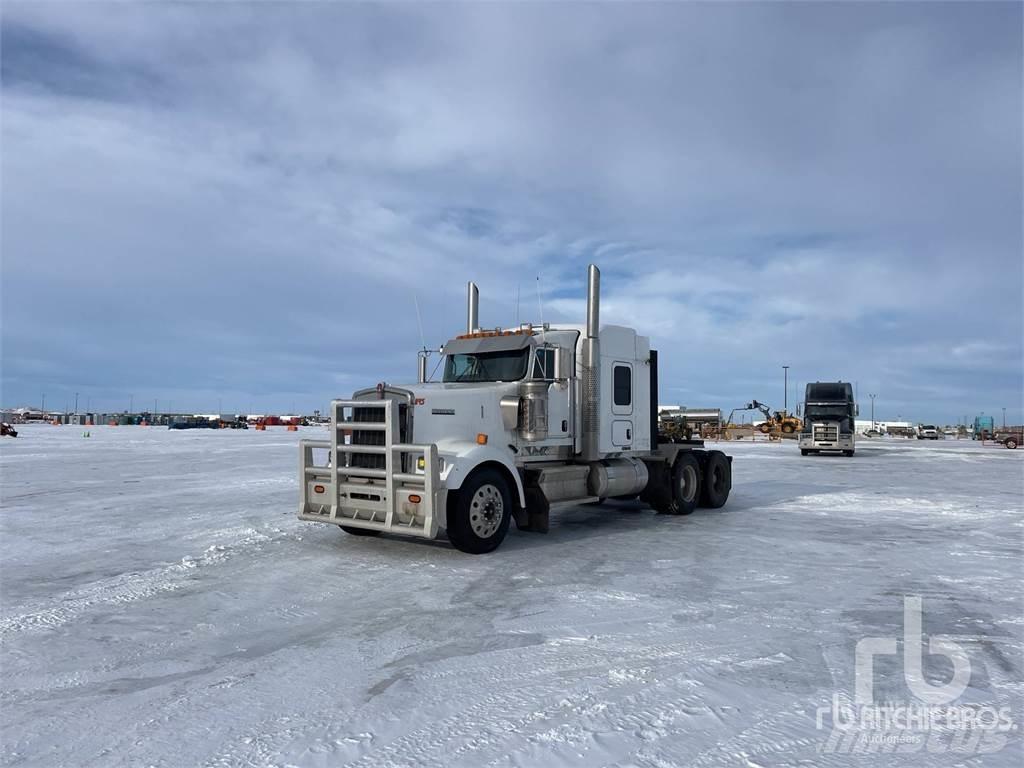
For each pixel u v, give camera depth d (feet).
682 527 35.09
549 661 15.33
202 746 11.32
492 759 10.77
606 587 22.18
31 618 18.71
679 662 15.23
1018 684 14.02
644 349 38.06
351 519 27.81
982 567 25.43
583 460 33.83
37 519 35.96
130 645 16.57
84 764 10.78
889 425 363.35
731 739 11.48
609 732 11.73
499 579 23.31
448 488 26.08
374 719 12.30
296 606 19.97
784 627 17.88
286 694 13.50
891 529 34.45
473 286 38.40
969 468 80.69
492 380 32.22
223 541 29.94
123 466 72.02
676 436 43.39
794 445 152.87
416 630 17.66
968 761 10.77
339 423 28.35
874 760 10.78
